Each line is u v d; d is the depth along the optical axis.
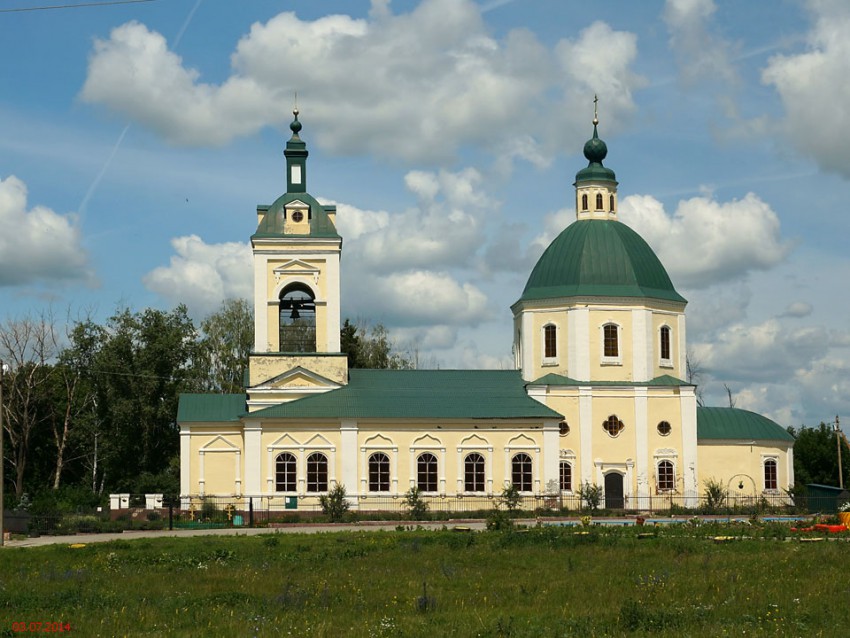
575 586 40.75
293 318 90.19
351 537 60.41
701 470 91.62
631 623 33.47
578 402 90.19
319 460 85.56
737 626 32.84
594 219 95.94
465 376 92.12
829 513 84.00
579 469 89.62
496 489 86.50
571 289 92.06
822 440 111.44
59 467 108.56
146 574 45.81
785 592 38.34
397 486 85.69
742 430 92.44
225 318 131.00
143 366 112.38
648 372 91.56
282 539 59.75
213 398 89.56
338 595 39.41
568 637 32.03
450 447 86.50
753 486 91.88
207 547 55.72
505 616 35.03
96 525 70.19
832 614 34.62
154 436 114.19
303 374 88.25
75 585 42.53
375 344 133.75
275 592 40.47
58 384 112.69
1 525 60.12
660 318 93.19
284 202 90.06
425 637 32.19
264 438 85.38
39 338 110.81
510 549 53.34
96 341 113.75
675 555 49.75
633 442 90.31
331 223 90.00
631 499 89.50
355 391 88.56
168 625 34.47
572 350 91.31
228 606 37.69
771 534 57.72
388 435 86.12
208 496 85.75
